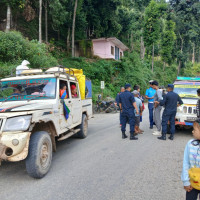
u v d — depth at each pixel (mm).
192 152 2090
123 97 6719
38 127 4359
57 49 25109
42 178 3820
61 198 3096
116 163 4555
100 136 7348
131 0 38531
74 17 24547
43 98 4730
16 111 3721
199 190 2082
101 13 29828
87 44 27797
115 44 32500
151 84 8500
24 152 3428
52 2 21891
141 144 6164
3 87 5023
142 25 37062
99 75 22516
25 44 12844
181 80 8625
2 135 3438
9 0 16047
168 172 4043
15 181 3732
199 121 2096
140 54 42750
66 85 5633
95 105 15836
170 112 6551
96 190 3332
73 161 4730
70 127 5609
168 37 43594
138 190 3328
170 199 3061
